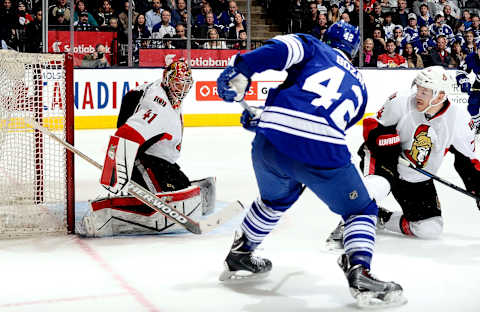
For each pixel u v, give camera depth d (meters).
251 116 3.89
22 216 5.48
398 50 16.14
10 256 4.74
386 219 5.44
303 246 5.09
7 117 5.62
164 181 5.48
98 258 4.70
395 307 3.69
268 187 3.80
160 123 5.04
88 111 13.51
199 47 14.93
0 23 13.40
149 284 4.10
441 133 4.96
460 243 5.20
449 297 3.87
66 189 5.38
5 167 5.67
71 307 3.67
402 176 5.14
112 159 4.80
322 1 16.42
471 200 7.18
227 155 10.55
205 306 3.69
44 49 13.27
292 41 3.52
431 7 16.55
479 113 13.13
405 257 4.77
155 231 5.38
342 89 3.56
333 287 4.06
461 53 16.59
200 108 14.42
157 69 14.00
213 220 4.70
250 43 14.98
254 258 4.16
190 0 14.52
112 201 5.30
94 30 14.02
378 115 5.04
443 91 4.68
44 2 13.12
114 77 13.66
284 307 3.68
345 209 3.68
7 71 5.51
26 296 3.86
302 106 3.49
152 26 14.46
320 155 3.49
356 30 3.94
